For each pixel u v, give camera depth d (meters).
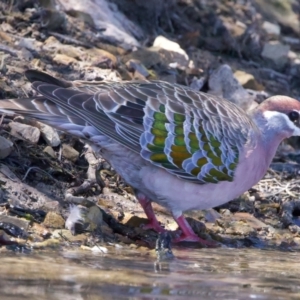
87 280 7.90
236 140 10.46
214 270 9.02
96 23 16.14
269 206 12.69
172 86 10.59
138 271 8.56
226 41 18.72
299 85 19.16
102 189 11.64
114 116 9.93
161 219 11.38
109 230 10.38
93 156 11.88
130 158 10.15
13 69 13.13
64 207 10.61
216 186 10.46
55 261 8.69
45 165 11.45
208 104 10.49
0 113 10.45
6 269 8.12
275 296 7.84
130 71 15.09
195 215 11.72
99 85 10.36
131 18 17.73
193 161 10.14
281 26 21.86
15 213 10.00
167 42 16.69
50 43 14.73
